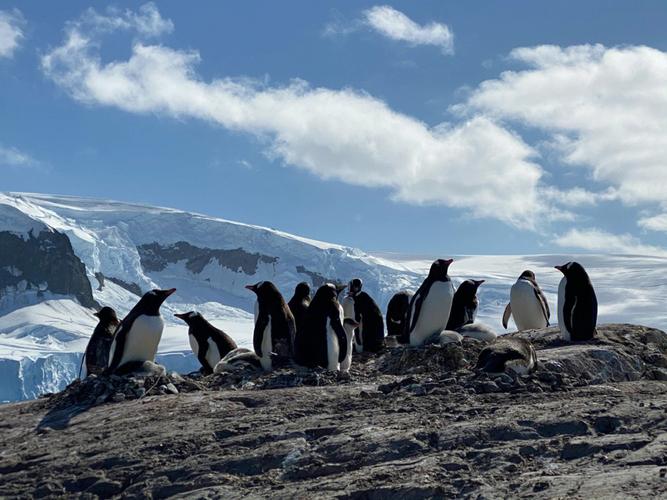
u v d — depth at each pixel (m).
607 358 17.75
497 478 11.02
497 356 16.03
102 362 20.84
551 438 12.13
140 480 12.78
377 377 18.14
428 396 14.93
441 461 11.67
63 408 16.84
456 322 23.03
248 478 12.34
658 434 11.77
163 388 17.08
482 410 13.62
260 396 16.02
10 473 13.81
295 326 20.72
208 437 13.91
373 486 11.16
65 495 12.80
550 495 10.05
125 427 14.98
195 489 12.23
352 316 22.77
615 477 10.27
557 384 15.33
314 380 17.47
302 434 13.41
